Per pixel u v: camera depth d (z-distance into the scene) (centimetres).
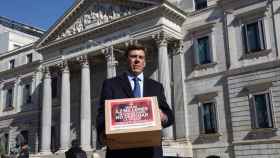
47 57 5566
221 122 4206
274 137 3788
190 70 4531
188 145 4309
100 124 579
